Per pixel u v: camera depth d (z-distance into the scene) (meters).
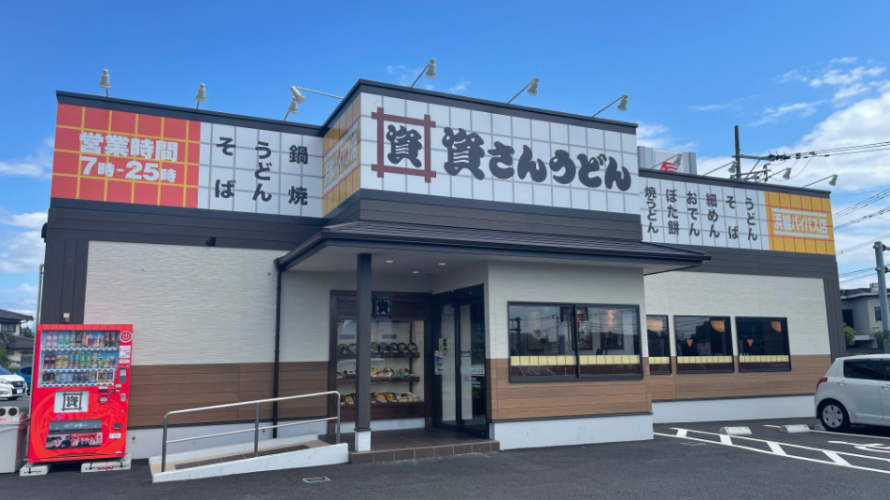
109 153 9.23
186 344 9.24
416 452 8.28
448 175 9.50
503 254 8.76
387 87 9.26
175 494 6.42
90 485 6.94
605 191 10.78
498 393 9.06
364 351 8.26
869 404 10.24
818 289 14.80
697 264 10.25
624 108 11.10
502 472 7.39
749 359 13.66
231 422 9.33
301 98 9.77
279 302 9.79
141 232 9.23
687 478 7.04
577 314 9.87
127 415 8.69
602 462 8.01
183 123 9.70
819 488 6.48
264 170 10.11
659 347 12.83
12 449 7.75
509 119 10.16
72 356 7.99
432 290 10.96
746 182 14.43
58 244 8.79
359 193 8.84
